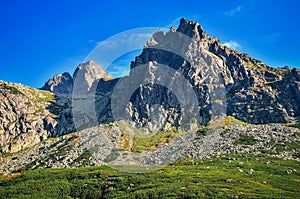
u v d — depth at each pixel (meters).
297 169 139.38
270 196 99.25
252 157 161.25
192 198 99.69
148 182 123.12
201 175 129.88
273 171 136.25
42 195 124.81
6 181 152.12
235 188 110.25
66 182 137.12
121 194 114.44
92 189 124.06
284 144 180.62
